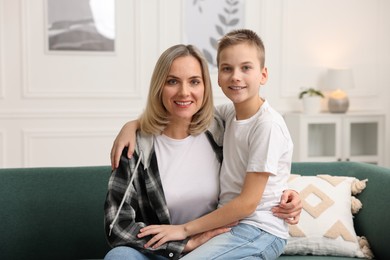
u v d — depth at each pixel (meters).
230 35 1.85
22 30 4.33
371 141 4.91
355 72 5.11
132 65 4.60
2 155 4.38
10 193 2.23
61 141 4.50
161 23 4.61
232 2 4.74
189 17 4.66
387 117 5.21
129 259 1.69
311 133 4.84
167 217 1.88
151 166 1.91
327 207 2.26
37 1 4.35
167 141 1.95
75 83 4.49
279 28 4.88
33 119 4.43
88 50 4.49
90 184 2.31
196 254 1.71
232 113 1.99
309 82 5.00
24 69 4.36
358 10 5.06
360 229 2.31
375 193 2.26
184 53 1.87
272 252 1.79
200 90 1.89
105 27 4.51
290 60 4.94
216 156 1.97
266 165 1.72
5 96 4.36
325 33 5.00
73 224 2.27
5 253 2.21
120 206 1.83
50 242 2.25
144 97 4.65
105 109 4.57
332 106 4.82
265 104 1.84
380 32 5.14
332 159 4.76
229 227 1.80
